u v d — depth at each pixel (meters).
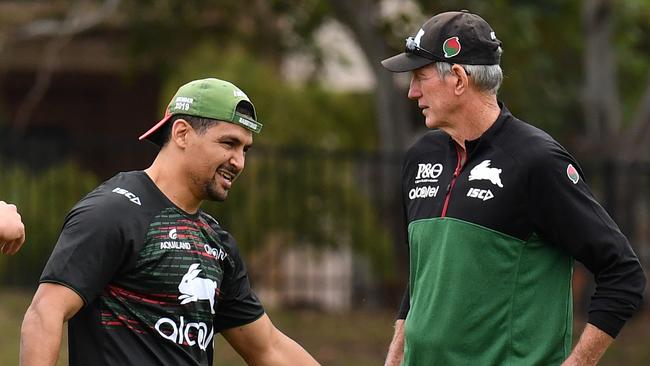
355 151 49.56
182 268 15.84
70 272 15.22
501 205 16.09
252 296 17.42
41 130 68.12
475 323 16.23
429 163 17.20
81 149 55.47
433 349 16.47
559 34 54.16
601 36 51.97
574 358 16.00
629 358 40.19
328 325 43.62
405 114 50.41
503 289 16.17
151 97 67.56
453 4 48.16
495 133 16.38
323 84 60.12
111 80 67.31
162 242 15.75
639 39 60.75
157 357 15.71
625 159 51.16
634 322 46.34
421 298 16.75
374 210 48.56
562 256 16.38
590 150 51.88
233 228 47.53
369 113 56.94
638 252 47.50
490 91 16.50
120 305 15.63
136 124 67.81
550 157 15.91
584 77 57.44
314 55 54.38
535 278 16.20
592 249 15.84
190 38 52.69
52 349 15.09
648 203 49.22
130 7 51.12
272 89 52.66
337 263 54.50
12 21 56.09
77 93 67.81
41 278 15.38
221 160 15.90
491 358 16.22
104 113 68.12
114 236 15.41
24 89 67.25
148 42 52.25
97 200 15.65
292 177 47.72
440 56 16.44
